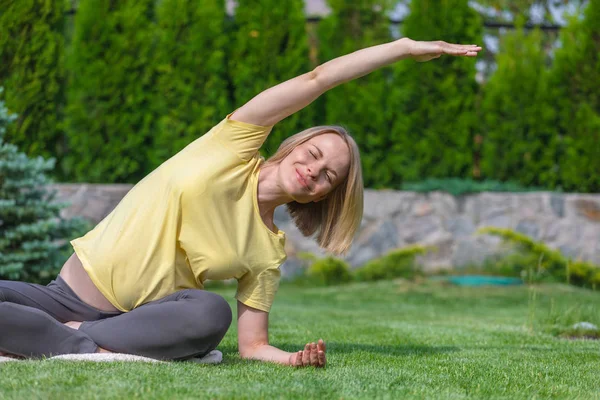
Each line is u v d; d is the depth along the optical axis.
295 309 6.84
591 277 9.15
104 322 2.61
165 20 9.20
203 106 9.30
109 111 9.09
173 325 2.54
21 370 2.22
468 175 10.08
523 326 5.36
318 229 3.04
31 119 8.75
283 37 9.58
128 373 2.22
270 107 2.74
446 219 9.84
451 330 4.88
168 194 2.67
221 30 9.41
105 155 9.12
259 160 2.85
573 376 2.79
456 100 9.88
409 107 9.98
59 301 2.71
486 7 15.12
